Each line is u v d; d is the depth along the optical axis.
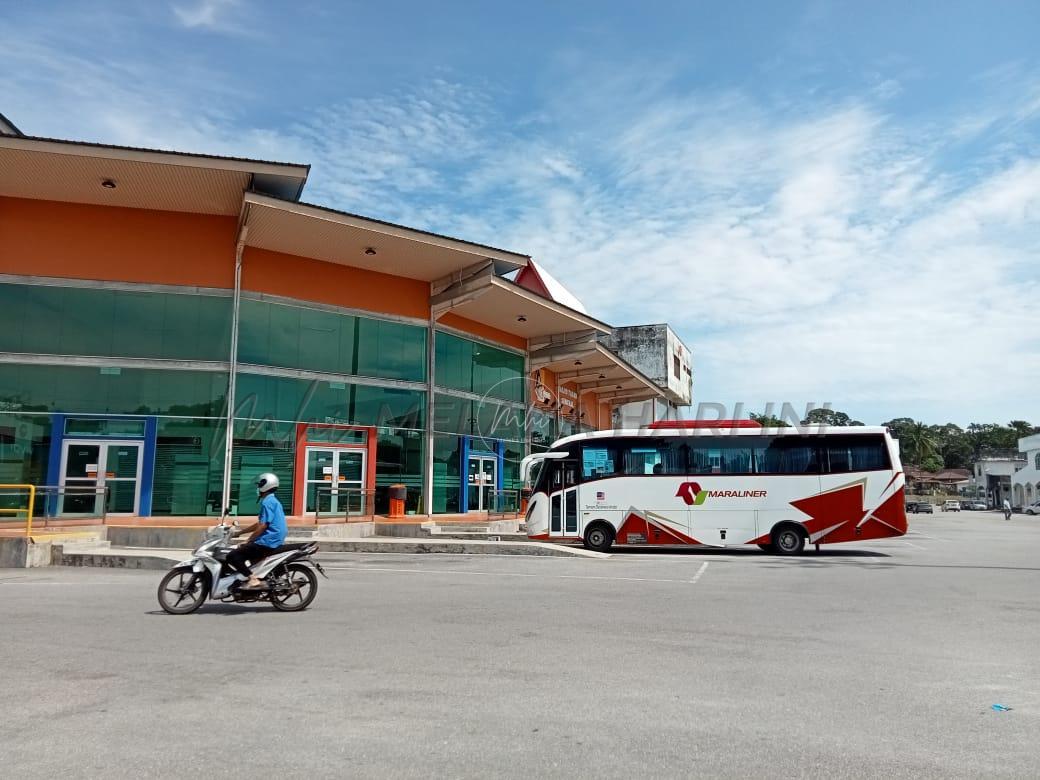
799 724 5.20
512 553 19.11
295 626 8.59
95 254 20.69
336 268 23.97
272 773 4.20
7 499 19.36
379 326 24.81
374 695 5.75
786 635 8.39
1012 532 37.28
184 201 20.78
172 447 20.66
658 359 54.28
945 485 124.50
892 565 17.44
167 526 19.16
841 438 21.34
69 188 19.89
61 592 11.29
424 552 19.33
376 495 24.14
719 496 21.45
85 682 6.03
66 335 20.25
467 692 5.88
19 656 6.92
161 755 4.44
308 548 9.95
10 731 4.84
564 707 5.52
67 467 19.88
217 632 8.17
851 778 4.25
